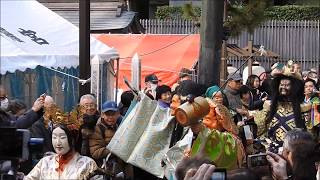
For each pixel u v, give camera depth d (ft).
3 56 35.73
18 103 32.37
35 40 39.04
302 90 30.14
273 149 29.01
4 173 18.20
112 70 49.73
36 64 37.06
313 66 91.61
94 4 81.25
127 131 27.14
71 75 42.04
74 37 41.06
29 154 19.03
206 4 34.14
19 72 42.16
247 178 13.35
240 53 74.13
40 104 27.63
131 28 82.94
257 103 40.45
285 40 91.40
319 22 91.66
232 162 24.40
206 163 13.65
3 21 39.70
